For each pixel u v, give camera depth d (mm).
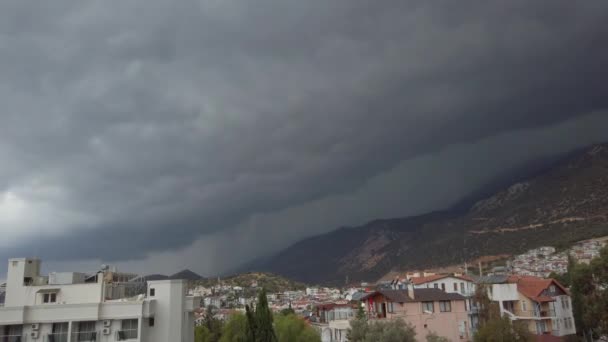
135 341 62062
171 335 66375
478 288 90750
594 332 102312
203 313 176375
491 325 77500
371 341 72375
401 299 84438
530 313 93562
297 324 95125
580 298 102625
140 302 63375
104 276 71625
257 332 60719
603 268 100125
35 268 70188
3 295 71875
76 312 61906
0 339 60281
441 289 95062
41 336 61062
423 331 83125
